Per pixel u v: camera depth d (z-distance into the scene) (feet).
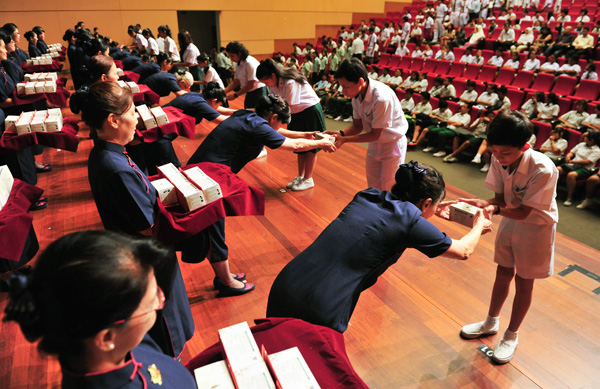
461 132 19.84
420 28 42.47
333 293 4.64
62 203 11.96
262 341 3.88
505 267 6.75
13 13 34.83
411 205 4.93
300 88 12.43
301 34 49.75
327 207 12.14
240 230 10.80
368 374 6.56
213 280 8.47
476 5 41.70
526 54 27.53
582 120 18.75
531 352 7.05
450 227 11.26
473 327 7.31
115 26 38.99
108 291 1.82
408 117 22.54
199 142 17.34
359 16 53.52
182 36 24.04
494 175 6.42
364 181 14.05
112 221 5.28
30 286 1.83
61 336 1.89
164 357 2.74
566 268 9.46
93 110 4.75
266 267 9.27
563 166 16.08
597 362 6.88
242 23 45.34
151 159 10.93
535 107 20.42
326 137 9.73
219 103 11.84
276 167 15.12
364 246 4.76
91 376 2.07
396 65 34.19
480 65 27.61
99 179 4.95
